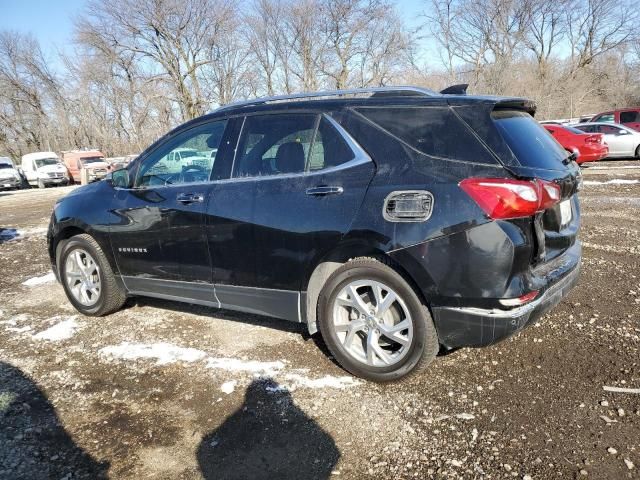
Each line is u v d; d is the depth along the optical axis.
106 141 39.69
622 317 4.08
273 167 3.55
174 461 2.66
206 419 3.00
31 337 4.27
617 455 2.52
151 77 35.75
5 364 3.78
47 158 27.64
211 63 36.50
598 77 42.75
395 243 2.97
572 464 2.47
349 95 3.45
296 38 37.16
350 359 3.33
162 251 4.05
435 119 3.08
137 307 4.88
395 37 37.72
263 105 3.72
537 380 3.22
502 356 3.54
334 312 3.35
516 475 2.43
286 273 3.44
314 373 3.45
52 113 44.97
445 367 3.43
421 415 2.93
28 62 42.62
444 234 2.85
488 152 2.88
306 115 3.49
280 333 4.11
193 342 4.02
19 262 6.98
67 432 2.93
